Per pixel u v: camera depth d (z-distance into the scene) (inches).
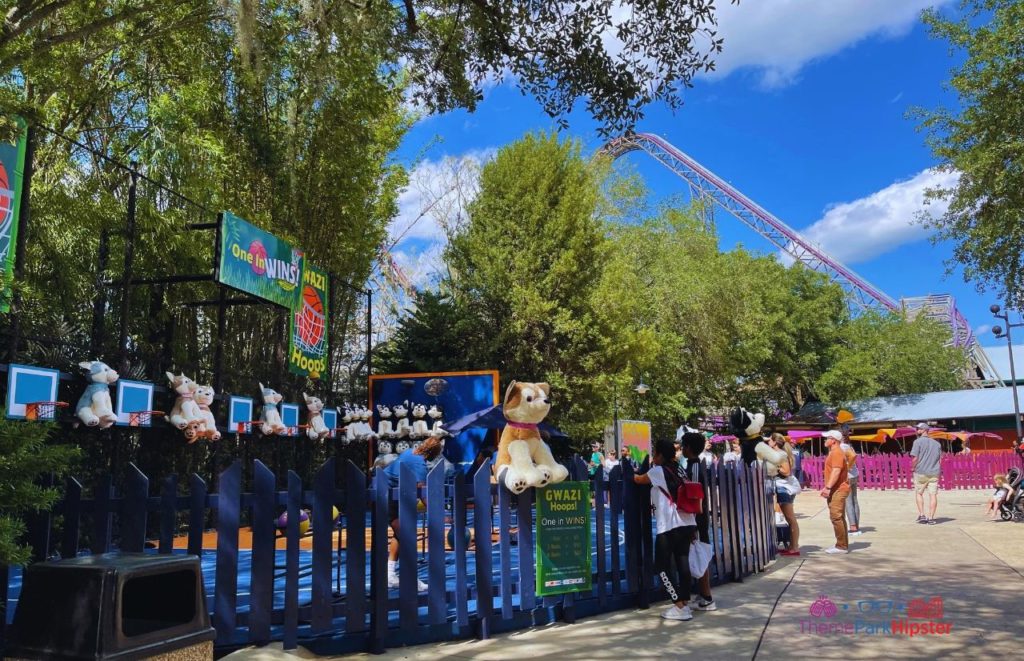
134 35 460.8
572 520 257.9
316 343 605.3
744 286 1389.0
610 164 1358.3
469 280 981.2
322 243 665.6
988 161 553.9
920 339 1910.7
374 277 1012.5
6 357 366.0
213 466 475.5
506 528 247.9
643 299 1282.0
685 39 329.7
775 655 204.7
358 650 215.2
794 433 1344.7
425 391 735.7
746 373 1545.3
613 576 272.2
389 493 226.2
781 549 411.5
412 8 351.9
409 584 224.4
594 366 944.9
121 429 415.8
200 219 549.0
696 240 1477.6
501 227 978.1
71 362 401.7
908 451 1568.7
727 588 307.3
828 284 1802.4
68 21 440.1
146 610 132.2
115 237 482.3
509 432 259.8
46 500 160.1
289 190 591.5
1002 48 536.7
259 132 578.6
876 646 210.8
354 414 659.4
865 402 1680.6
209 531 470.3
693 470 295.6
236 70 543.5
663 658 204.4
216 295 579.8
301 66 432.8
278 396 537.6
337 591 250.5
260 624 202.4
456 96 368.5
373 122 685.3
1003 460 963.3
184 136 512.4
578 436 945.5
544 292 952.3
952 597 274.1
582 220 984.9
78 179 469.1
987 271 610.5
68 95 482.6
